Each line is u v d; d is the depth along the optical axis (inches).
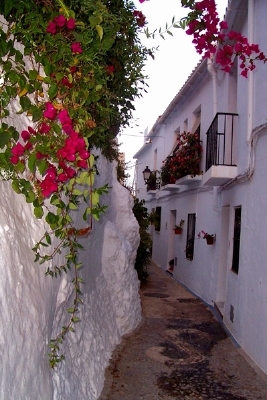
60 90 112.8
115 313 275.1
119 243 284.7
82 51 115.6
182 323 329.1
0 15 106.7
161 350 258.5
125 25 160.4
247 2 273.3
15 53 98.9
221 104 370.0
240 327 276.2
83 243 194.4
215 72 374.3
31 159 98.3
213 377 219.5
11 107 111.7
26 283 106.1
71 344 166.9
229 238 331.0
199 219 455.2
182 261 536.7
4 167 94.2
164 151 682.2
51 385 125.7
